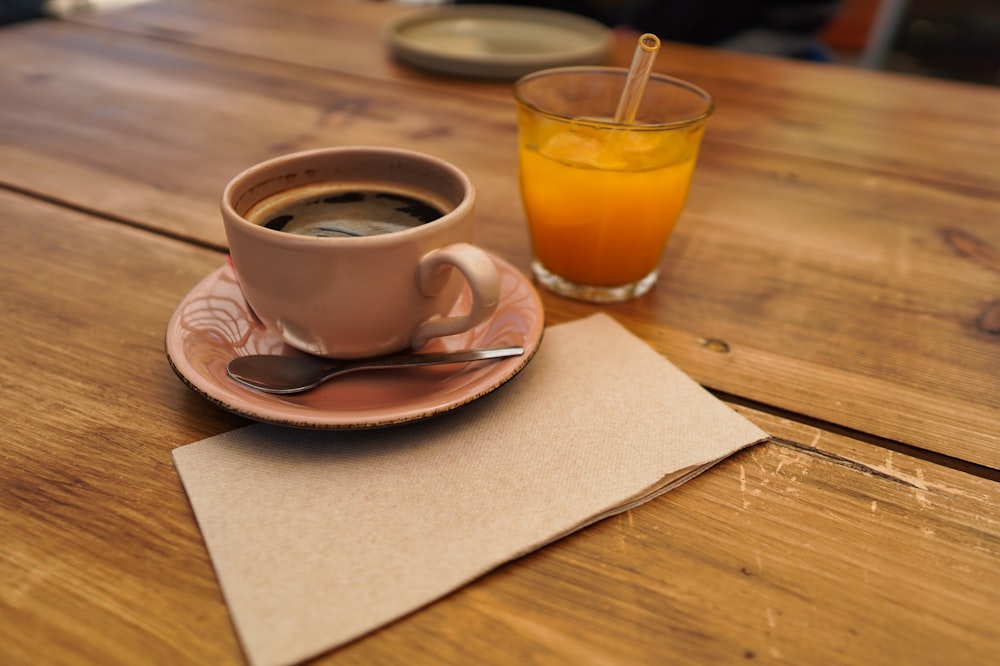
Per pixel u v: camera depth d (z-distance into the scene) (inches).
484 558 9.8
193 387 11.3
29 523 10.1
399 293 11.7
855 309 15.2
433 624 9.2
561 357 13.4
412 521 10.2
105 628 8.9
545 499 10.6
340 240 11.1
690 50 30.5
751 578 9.9
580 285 15.7
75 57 26.5
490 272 11.4
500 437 11.6
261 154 20.3
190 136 21.1
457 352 12.6
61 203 17.6
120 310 14.1
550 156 14.5
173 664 8.6
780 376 13.4
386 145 21.2
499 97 24.9
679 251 17.1
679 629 9.3
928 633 9.3
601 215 14.6
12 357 12.8
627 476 11.0
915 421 12.5
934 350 14.1
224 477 10.7
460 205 12.1
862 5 84.5
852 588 9.8
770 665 8.9
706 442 11.6
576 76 16.5
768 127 23.6
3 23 38.6
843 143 22.7
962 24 81.0
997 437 12.2
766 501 10.9
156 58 26.7
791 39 45.6
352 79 25.7
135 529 10.1
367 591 9.4
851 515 10.8
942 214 18.8
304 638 8.8
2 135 20.6
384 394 12.1
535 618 9.3
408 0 68.0
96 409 11.9
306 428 10.7
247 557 9.7
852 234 17.9
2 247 15.8
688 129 14.3
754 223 18.3
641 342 13.9
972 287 16.0
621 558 10.1
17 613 9.0
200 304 13.3
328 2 34.7
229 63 26.6
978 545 10.4
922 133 23.5
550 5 47.0
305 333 12.2
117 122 21.7
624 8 49.1
